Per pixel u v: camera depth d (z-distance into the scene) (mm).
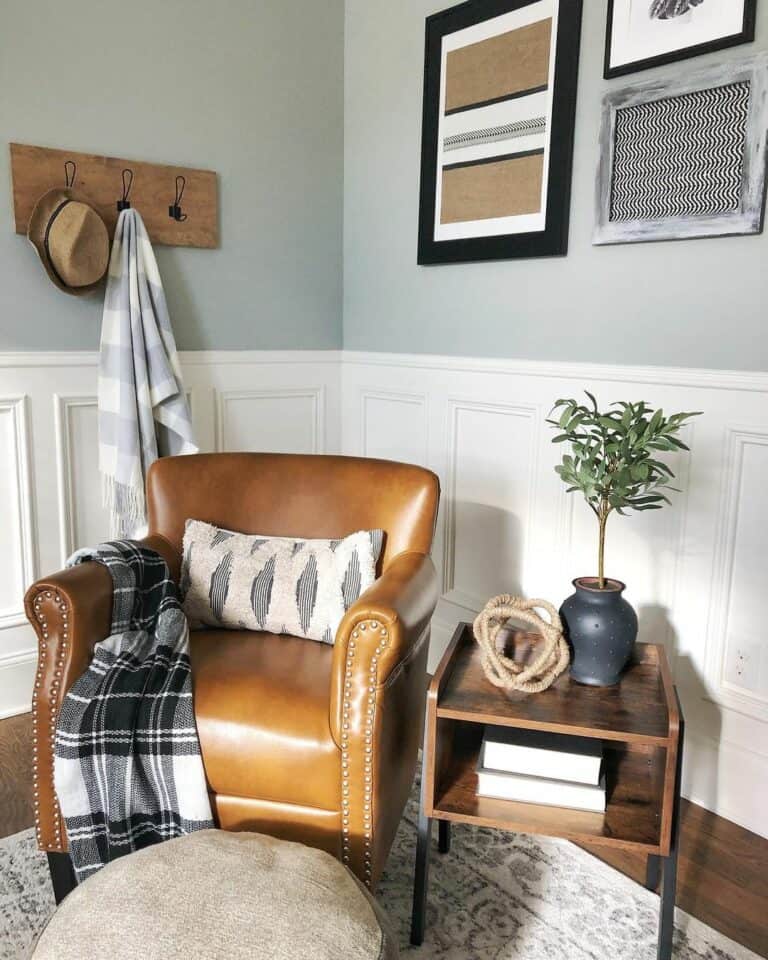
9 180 2236
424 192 2586
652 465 1501
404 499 1911
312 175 2891
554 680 1556
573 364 2170
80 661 1527
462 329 2545
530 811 1479
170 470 2031
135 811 1468
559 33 2105
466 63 2387
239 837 1248
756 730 1877
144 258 2414
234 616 1818
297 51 2781
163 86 2496
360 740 1405
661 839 1371
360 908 1112
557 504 2266
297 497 2020
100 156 2377
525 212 2262
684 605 1983
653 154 1912
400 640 1383
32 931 1505
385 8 2693
